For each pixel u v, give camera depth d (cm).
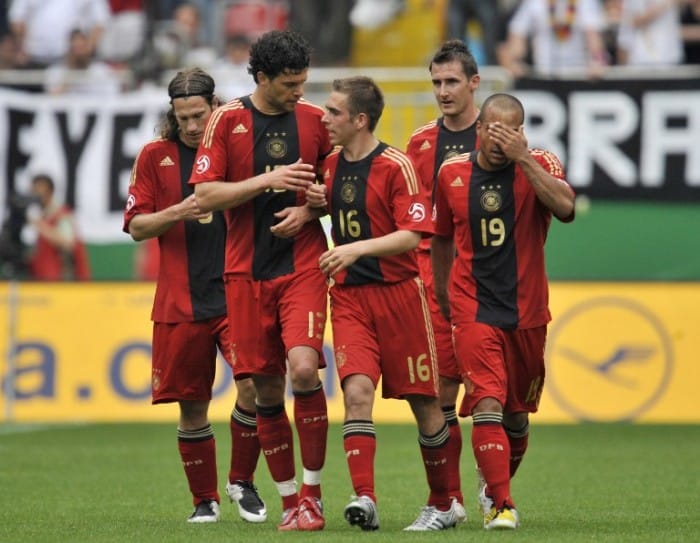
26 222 5325
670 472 3534
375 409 4909
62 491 3203
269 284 2450
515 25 5712
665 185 5094
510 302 2434
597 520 2623
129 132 5331
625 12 5778
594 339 4778
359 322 2428
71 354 4950
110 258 5341
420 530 2417
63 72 5697
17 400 4956
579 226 5166
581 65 5684
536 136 5141
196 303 2633
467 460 3888
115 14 6125
